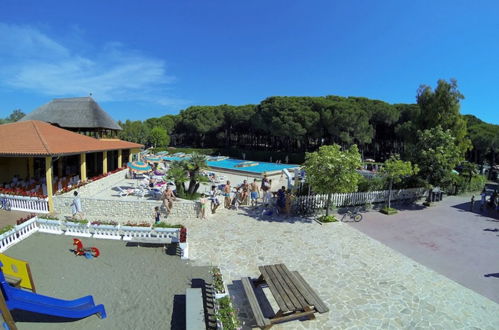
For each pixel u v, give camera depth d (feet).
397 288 29.35
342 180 47.52
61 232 40.88
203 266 32.78
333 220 50.44
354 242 41.32
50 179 49.11
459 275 32.42
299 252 37.32
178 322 23.06
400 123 151.94
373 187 63.10
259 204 60.23
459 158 64.03
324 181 47.85
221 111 199.00
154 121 238.27
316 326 23.29
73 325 22.50
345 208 58.08
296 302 22.53
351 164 48.98
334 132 140.15
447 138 64.39
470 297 28.04
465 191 83.10
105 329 22.12
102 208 49.37
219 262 33.86
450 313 25.36
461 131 78.13
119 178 81.20
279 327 23.03
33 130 59.47
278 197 54.08
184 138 246.27
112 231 39.78
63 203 49.11
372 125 152.76
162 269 31.78
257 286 28.81
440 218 55.26
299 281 25.84
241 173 112.68
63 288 27.37
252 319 24.29
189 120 205.77
